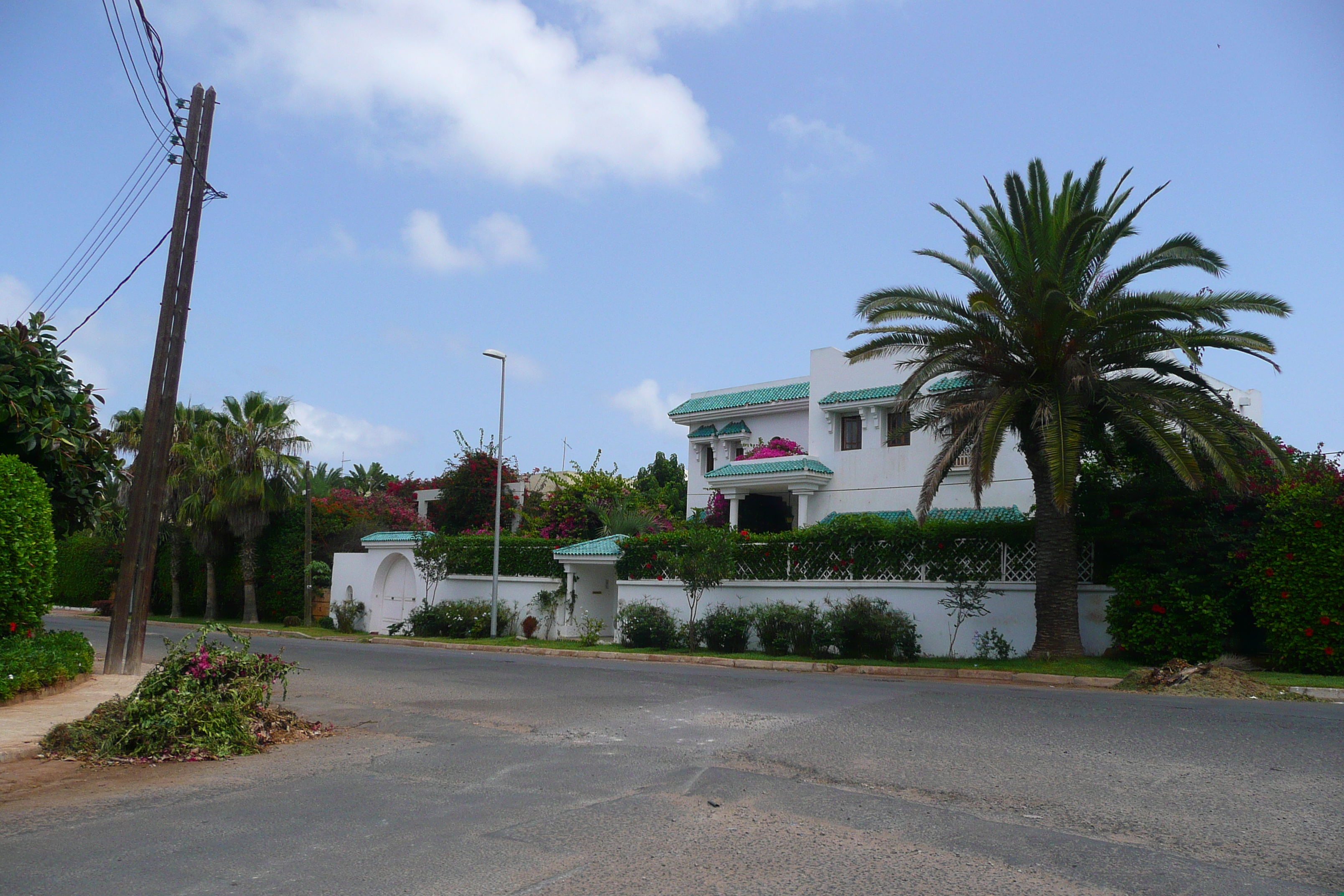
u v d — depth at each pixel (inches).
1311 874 201.0
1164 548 720.3
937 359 703.7
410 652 949.8
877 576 877.8
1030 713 433.1
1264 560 661.3
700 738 378.3
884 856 215.2
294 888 193.3
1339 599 625.9
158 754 342.6
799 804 265.0
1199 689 549.3
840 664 784.9
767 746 357.4
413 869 205.6
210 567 1530.5
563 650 1009.5
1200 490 695.1
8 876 202.8
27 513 502.6
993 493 1102.4
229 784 300.0
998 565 805.9
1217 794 269.3
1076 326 679.1
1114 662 701.3
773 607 914.7
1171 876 199.9
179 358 637.9
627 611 1042.7
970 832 235.1
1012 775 299.1
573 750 355.6
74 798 281.0
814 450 1269.7
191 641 448.1
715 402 1437.0
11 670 466.0
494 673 681.6
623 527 1305.4
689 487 1448.1
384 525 1676.9
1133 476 765.3
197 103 631.2
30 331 578.2
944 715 431.2
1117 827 237.8
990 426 669.9
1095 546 773.3
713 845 224.1
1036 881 197.2
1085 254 699.4
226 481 1438.2
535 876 201.0
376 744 376.2
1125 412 681.6
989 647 791.1
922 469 1152.8
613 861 211.0
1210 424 653.9
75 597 1854.1
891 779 295.9
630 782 295.7
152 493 633.6
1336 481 652.1
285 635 1288.1
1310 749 333.4
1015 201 714.2
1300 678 598.2
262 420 1477.6
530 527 1558.8
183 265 634.2
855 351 783.1
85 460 617.6
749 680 625.3
